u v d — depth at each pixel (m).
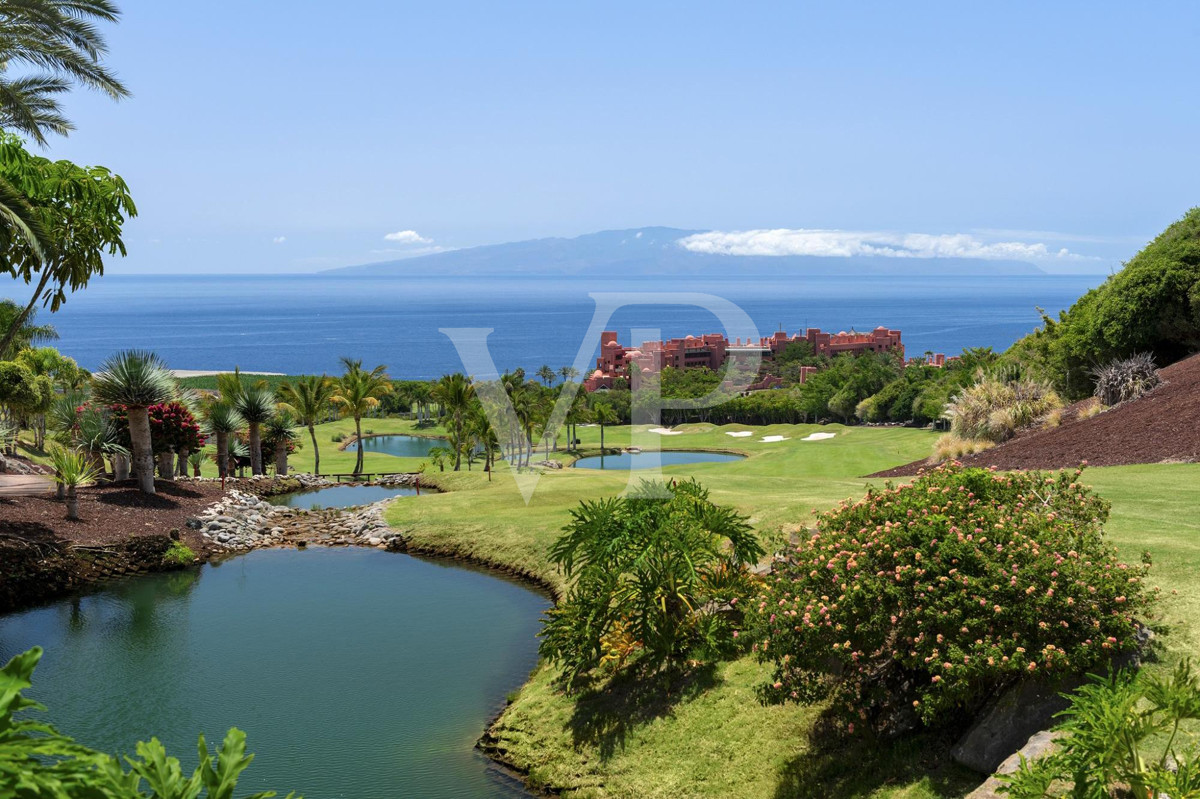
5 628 13.62
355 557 18.50
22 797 1.93
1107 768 3.91
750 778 7.11
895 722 6.77
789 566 7.34
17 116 18.36
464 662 11.66
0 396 30.23
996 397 22.02
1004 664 5.59
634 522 9.20
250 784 8.23
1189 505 10.41
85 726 9.66
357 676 11.20
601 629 9.21
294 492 32.28
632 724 8.38
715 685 8.42
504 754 8.84
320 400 42.56
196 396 29.22
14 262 14.57
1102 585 5.89
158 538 18.30
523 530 18.05
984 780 5.79
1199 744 4.98
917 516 6.49
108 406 23.75
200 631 13.32
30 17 16.89
